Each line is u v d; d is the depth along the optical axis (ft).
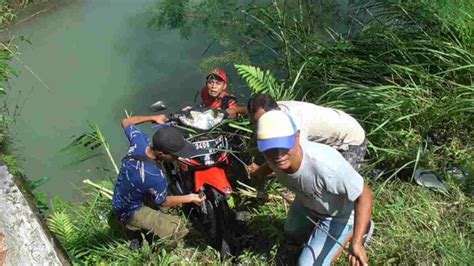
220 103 17.85
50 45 27.81
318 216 13.30
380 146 17.57
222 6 25.36
